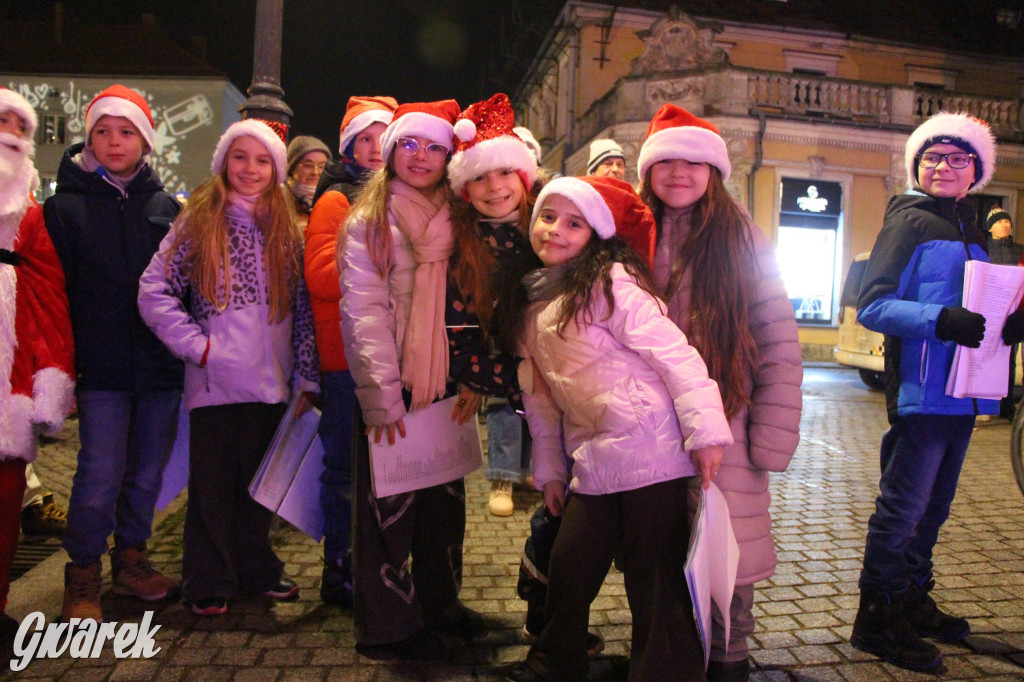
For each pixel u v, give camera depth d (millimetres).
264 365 2613
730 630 2133
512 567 3162
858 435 6680
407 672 2260
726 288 2037
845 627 2625
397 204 2279
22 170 2418
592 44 16984
